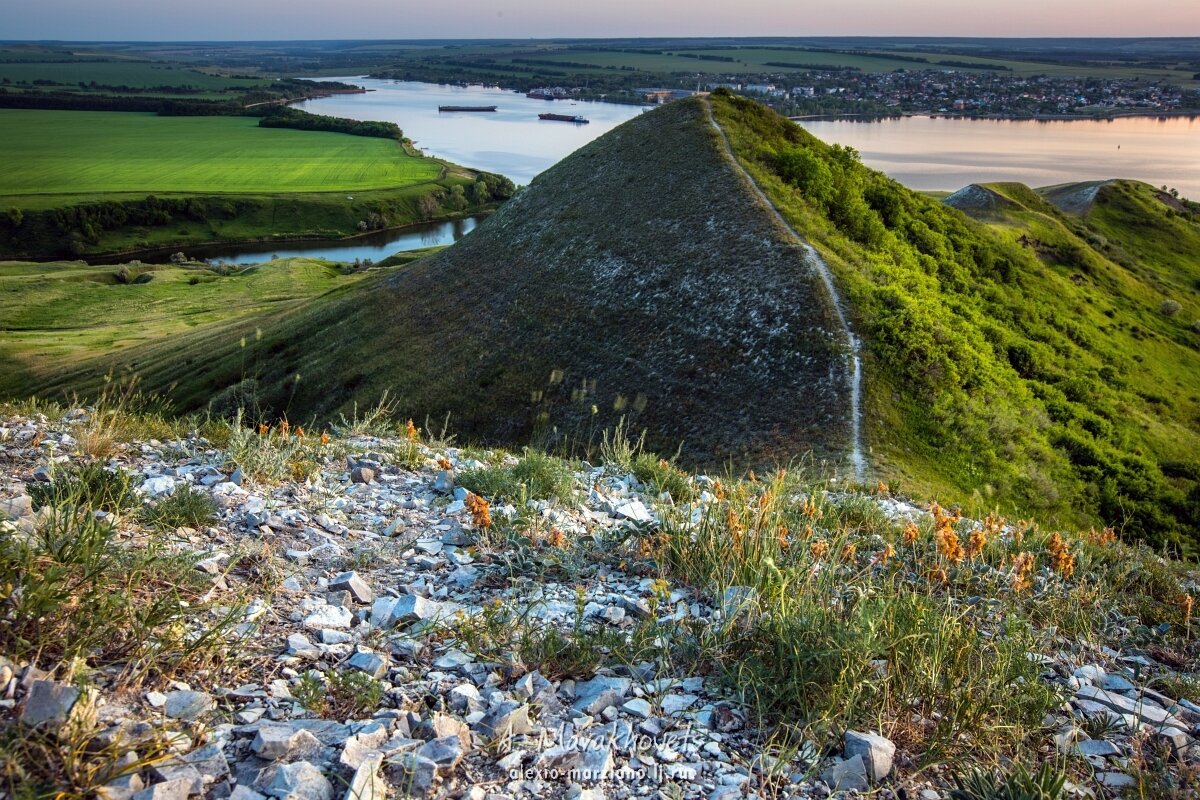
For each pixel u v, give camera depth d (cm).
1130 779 362
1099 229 10838
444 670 391
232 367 5428
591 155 5984
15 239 14462
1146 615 628
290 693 344
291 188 18175
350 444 951
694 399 3334
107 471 585
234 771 278
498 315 4725
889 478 2458
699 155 5122
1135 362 5369
